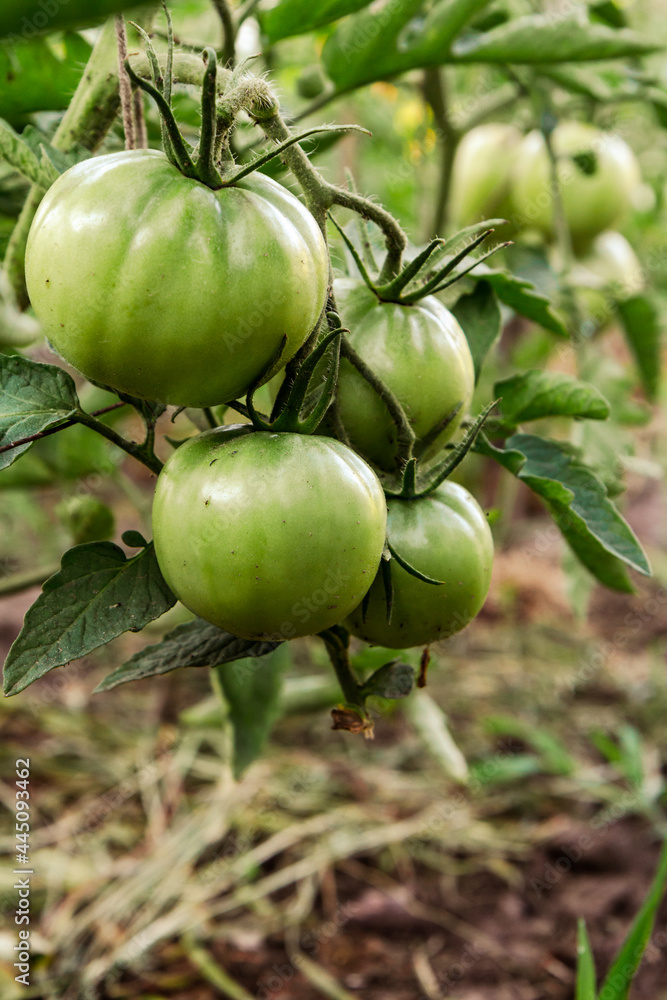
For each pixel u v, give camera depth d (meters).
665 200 2.26
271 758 1.77
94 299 0.70
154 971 1.23
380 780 1.73
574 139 1.38
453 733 1.93
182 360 0.70
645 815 1.59
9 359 0.73
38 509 2.21
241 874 1.42
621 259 1.51
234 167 0.72
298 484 0.71
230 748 1.01
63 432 1.17
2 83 0.88
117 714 1.91
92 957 1.23
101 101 0.81
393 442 0.76
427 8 1.08
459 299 0.84
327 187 0.74
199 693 1.99
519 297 0.86
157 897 1.35
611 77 1.57
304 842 1.54
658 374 1.47
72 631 0.73
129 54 0.79
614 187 1.41
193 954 1.26
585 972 0.85
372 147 2.16
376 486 0.73
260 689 1.01
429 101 1.33
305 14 0.90
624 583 0.85
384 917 1.36
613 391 1.31
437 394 0.76
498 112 1.37
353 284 0.77
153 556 0.74
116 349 0.70
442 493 0.77
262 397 0.81
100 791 1.63
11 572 1.42
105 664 2.05
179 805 1.59
